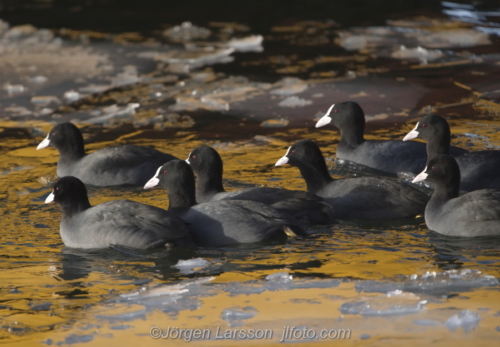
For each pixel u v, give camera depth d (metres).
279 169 15.81
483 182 13.75
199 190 13.74
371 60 25.91
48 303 9.80
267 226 11.56
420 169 14.91
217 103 21.67
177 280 10.42
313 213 12.49
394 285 9.99
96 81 24.19
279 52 27.20
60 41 29.08
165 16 32.91
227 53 27.20
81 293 10.09
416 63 25.39
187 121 20.05
